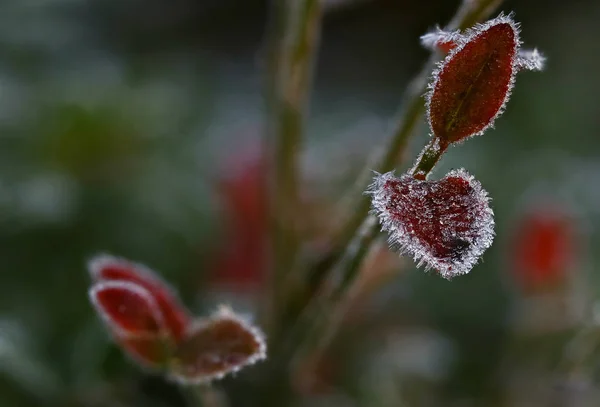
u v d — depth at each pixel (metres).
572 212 0.38
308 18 0.28
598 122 0.58
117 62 0.52
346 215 0.27
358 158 0.38
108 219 0.37
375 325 0.38
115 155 0.40
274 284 0.29
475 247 0.21
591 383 0.33
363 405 0.34
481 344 0.39
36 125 0.39
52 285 0.35
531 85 0.59
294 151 0.29
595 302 0.37
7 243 0.35
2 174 0.37
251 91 0.59
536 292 0.34
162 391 0.33
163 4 0.64
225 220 0.38
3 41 0.44
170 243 0.38
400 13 0.68
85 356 0.32
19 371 0.31
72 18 0.50
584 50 0.62
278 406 0.29
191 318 0.27
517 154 0.51
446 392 0.37
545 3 0.66
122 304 0.24
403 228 0.21
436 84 0.22
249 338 0.24
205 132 0.46
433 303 0.40
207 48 0.65
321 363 0.36
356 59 0.67
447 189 0.21
